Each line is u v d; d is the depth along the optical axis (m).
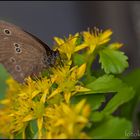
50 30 0.46
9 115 0.27
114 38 0.42
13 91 0.28
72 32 0.45
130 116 0.27
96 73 0.29
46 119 0.27
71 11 0.45
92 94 0.27
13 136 0.27
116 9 0.42
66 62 0.29
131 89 0.26
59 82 0.28
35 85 0.28
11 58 0.29
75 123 0.25
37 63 0.29
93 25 0.43
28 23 0.46
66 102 0.27
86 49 0.30
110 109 0.26
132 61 0.41
